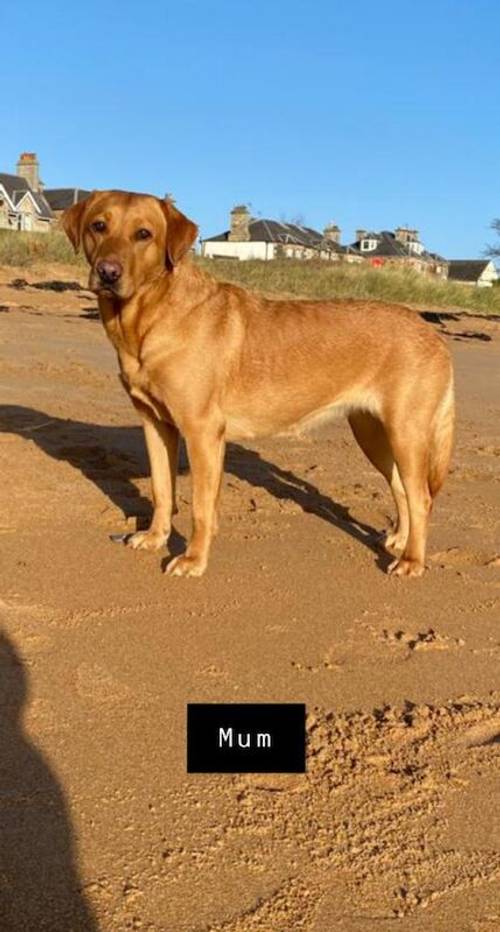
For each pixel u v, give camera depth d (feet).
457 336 25.70
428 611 6.67
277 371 7.30
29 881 4.11
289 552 7.56
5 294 22.22
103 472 9.21
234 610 6.47
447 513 8.79
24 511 7.98
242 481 9.44
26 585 6.57
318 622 6.38
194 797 4.66
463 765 5.00
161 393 7.09
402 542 7.79
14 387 12.85
